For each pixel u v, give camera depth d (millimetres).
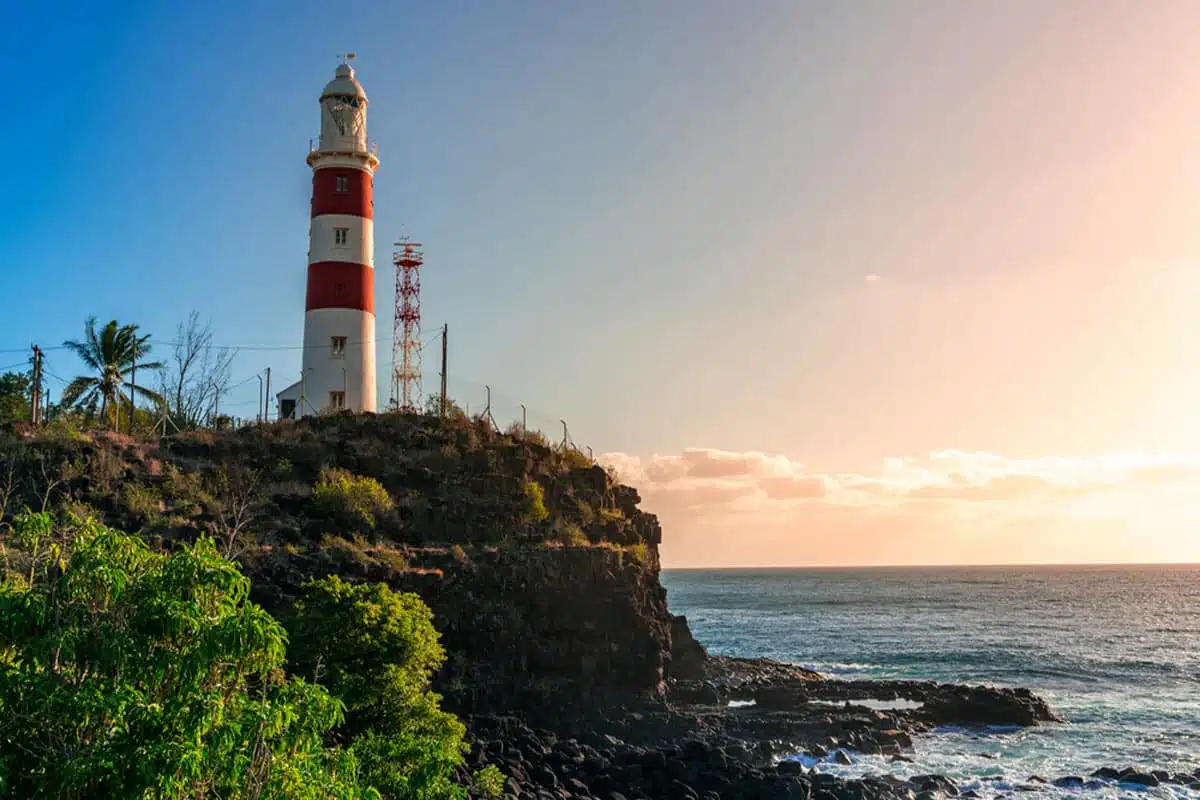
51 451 59188
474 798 40781
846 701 71750
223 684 22672
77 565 21156
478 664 57250
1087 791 51094
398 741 35000
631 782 47875
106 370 78562
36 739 19984
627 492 79375
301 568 54031
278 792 21469
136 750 19547
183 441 66188
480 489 68125
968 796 50000
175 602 21188
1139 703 75750
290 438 69812
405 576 56062
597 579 63969
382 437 71250
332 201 82062
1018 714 66688
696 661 77938
